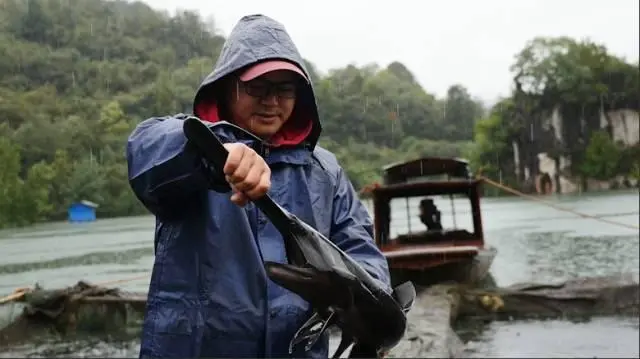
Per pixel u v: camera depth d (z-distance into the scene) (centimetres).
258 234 287
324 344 300
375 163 6194
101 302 1465
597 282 1648
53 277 1670
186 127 235
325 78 7069
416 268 1794
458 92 11994
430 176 2352
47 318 1322
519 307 1583
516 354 1230
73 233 2477
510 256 2928
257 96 297
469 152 10925
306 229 258
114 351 1336
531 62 11138
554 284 1639
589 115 10969
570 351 1229
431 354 1096
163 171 254
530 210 6888
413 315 1373
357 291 259
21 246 626
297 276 250
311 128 313
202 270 279
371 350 278
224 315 277
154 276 288
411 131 10031
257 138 275
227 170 235
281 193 296
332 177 320
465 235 2105
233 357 279
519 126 10856
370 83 9150
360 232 321
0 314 1077
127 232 3055
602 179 10838
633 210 5872
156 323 281
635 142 10969
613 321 1457
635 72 10962
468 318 1575
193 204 282
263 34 297
